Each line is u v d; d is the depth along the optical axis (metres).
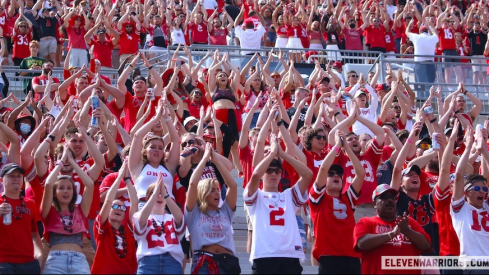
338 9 31.14
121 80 18.50
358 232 11.78
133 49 26.02
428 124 17.38
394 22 30.61
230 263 12.05
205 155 12.49
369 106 20.75
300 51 26.00
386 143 17.25
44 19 27.31
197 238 12.18
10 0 28.08
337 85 22.61
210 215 12.29
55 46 27.27
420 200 13.58
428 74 24.05
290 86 20.48
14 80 23.75
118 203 12.02
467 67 24.22
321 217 12.34
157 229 12.17
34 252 12.34
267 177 12.62
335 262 12.12
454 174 14.34
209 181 12.35
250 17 26.73
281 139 15.56
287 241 12.15
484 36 29.95
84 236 13.04
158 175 13.03
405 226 11.51
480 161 16.47
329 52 26.33
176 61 21.48
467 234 13.20
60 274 11.84
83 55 25.67
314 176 14.77
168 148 14.88
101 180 14.61
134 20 26.27
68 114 14.91
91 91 18.06
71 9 26.92
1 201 12.05
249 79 20.41
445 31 28.39
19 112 16.73
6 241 11.87
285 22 28.09
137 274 11.96
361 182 12.51
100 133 15.98
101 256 11.85
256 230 12.21
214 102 18.81
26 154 13.18
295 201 12.51
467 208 13.34
